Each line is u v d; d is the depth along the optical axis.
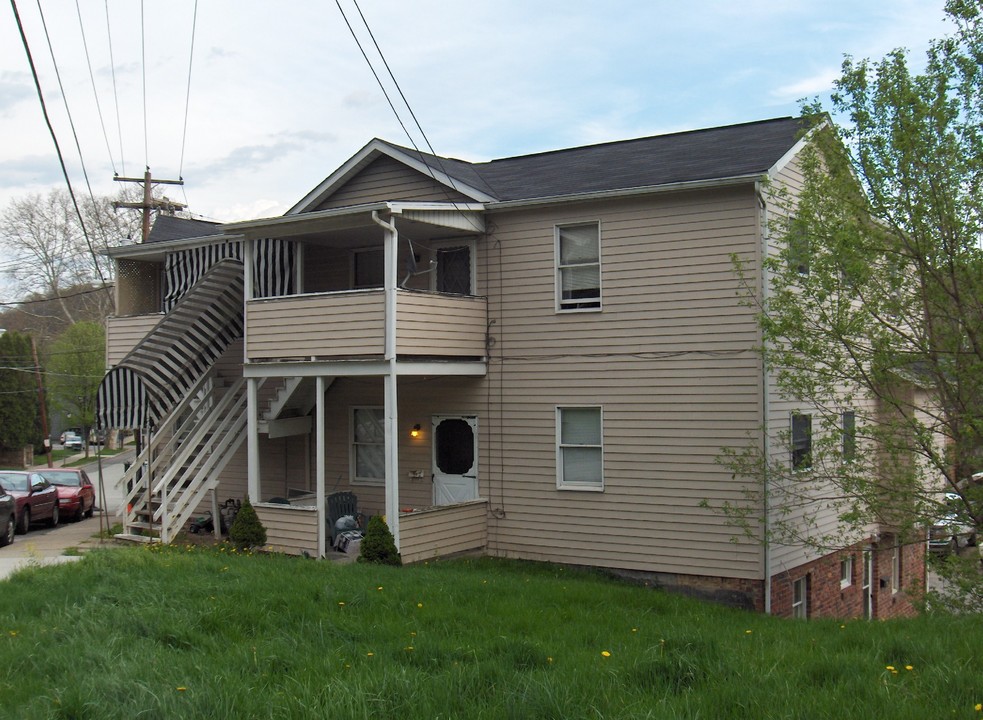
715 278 15.74
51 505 23.45
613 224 16.78
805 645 9.73
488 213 18.05
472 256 18.30
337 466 20.28
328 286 20.39
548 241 17.47
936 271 12.61
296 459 21.11
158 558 14.73
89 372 48.97
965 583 12.61
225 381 21.81
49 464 44.19
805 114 13.23
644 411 16.39
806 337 13.26
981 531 12.82
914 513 13.12
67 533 21.83
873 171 12.74
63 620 10.35
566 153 20.77
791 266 13.63
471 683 7.86
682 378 16.03
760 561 15.29
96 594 11.78
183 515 18.52
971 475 12.93
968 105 12.46
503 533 17.84
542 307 17.50
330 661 8.64
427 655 8.95
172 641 9.72
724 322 15.64
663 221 16.27
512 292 17.86
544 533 17.38
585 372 17.02
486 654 8.96
